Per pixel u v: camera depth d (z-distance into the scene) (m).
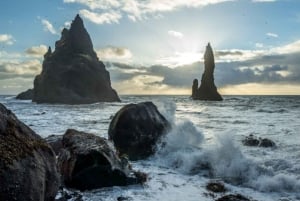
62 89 93.75
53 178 6.66
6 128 6.32
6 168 5.50
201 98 117.69
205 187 10.27
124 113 15.47
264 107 60.97
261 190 10.09
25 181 5.67
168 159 14.13
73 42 108.56
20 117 36.00
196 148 15.09
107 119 33.62
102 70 109.44
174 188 10.09
